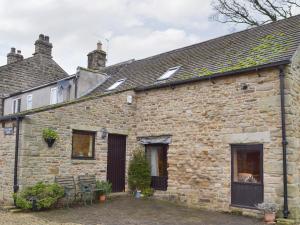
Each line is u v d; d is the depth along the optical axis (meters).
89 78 17.55
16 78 21.72
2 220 8.51
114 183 13.01
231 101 10.70
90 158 12.22
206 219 9.31
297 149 9.62
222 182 10.63
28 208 9.73
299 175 9.57
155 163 13.12
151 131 13.03
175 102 12.34
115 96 13.12
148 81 14.43
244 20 19.98
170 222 8.84
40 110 10.81
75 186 11.44
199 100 11.59
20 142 10.45
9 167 10.68
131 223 8.60
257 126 9.98
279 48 10.76
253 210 9.76
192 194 11.39
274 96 9.72
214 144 10.98
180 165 11.88
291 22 12.61
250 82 10.30
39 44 23.50
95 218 9.08
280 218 9.02
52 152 11.05
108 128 12.78
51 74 23.80
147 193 12.65
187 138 11.78
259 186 9.77
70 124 11.61
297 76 10.08
